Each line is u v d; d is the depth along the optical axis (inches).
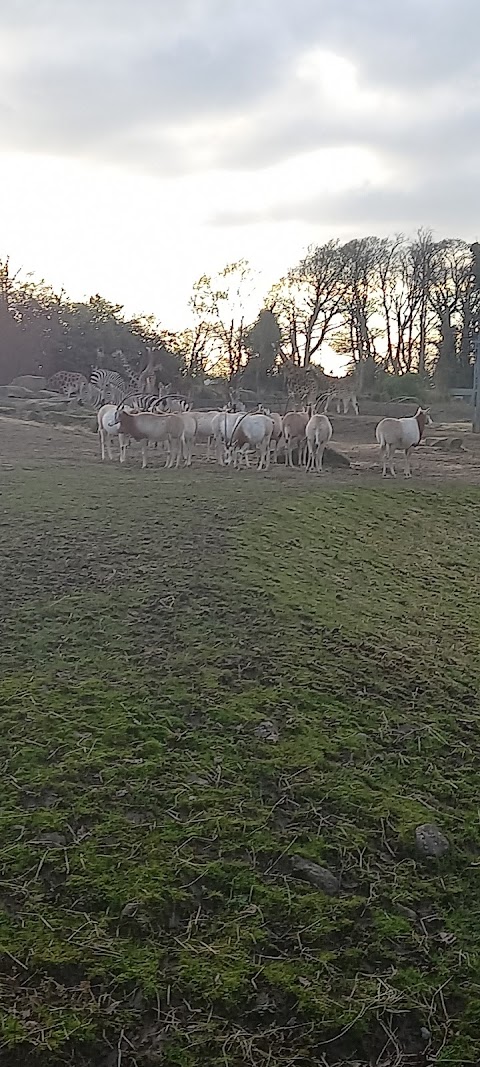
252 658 301.0
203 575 390.6
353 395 1780.3
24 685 268.2
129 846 196.4
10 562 395.2
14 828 199.8
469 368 2347.4
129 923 175.0
